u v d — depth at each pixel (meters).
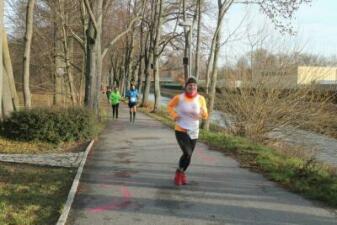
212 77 22.72
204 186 9.15
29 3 18.17
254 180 9.70
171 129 21.42
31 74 38.34
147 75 42.84
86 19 27.38
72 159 12.27
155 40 38.12
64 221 6.80
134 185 9.23
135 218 7.12
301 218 7.14
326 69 22.42
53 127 15.08
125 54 59.69
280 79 21.30
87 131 15.83
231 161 11.93
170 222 6.93
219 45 23.33
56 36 32.09
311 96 20.97
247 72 21.88
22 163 11.47
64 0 30.36
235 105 21.34
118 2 42.81
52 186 8.99
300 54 22.38
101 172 10.54
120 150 14.11
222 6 23.33
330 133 21.09
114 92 28.52
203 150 13.93
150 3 42.00
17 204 7.66
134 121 26.02
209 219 7.08
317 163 11.72
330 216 7.25
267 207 7.71
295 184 9.11
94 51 22.05
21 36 35.09
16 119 15.10
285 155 13.83
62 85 35.84
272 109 20.75
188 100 8.80
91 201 8.05
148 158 12.55
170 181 9.60
